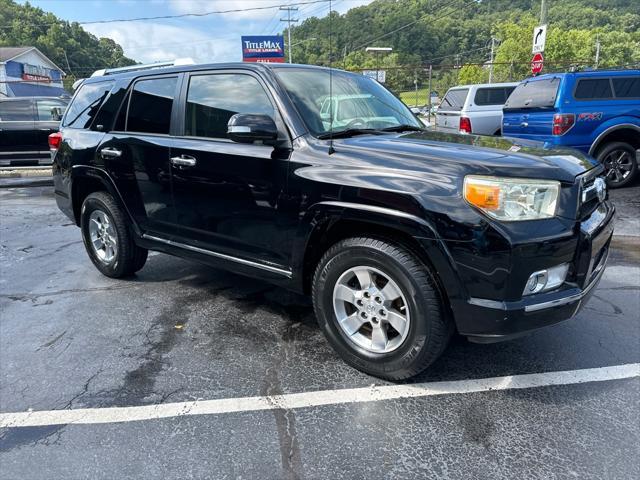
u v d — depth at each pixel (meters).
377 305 2.74
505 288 2.36
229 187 3.21
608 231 2.89
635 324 3.49
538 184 2.39
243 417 2.53
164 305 3.95
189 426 2.46
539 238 2.36
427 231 2.40
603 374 2.87
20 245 5.95
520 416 2.50
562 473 2.11
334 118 3.23
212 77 3.47
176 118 3.62
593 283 2.73
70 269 4.94
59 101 11.85
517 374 2.89
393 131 3.39
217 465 2.19
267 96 3.14
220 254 3.45
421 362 2.62
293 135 2.95
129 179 3.93
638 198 7.43
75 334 3.48
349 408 2.59
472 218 2.34
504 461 2.19
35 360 3.12
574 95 7.62
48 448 2.32
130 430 2.44
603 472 2.11
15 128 11.33
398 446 2.30
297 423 2.47
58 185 4.75
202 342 3.33
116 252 4.36
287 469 2.16
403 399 2.66
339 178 2.68
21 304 4.04
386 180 2.54
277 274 3.11
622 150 7.89
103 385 2.83
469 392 2.71
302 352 3.17
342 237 2.88
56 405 2.65
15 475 2.16
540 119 8.05
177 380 2.87
